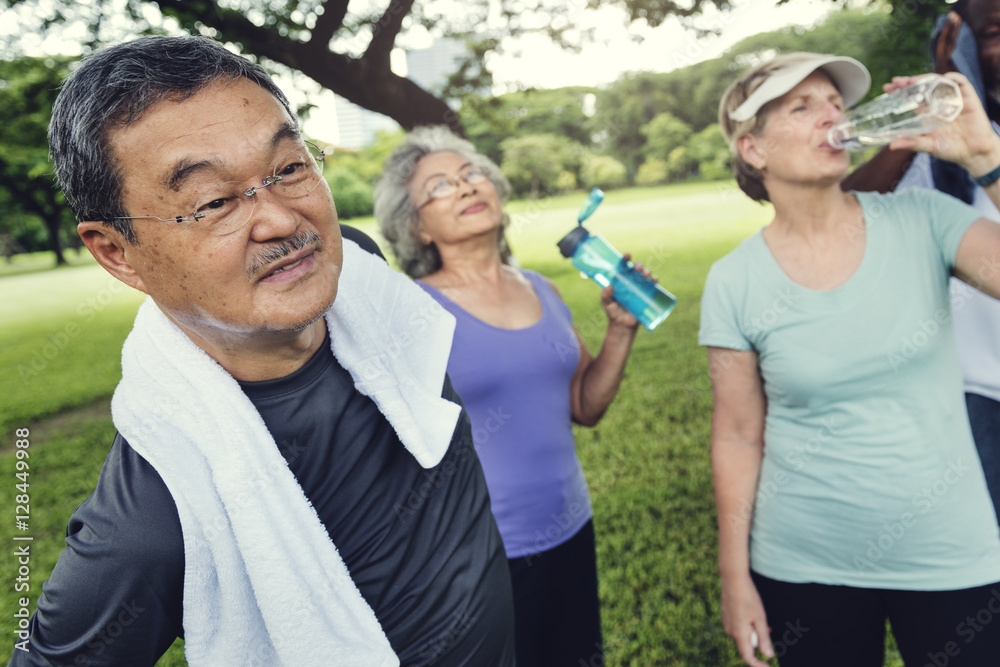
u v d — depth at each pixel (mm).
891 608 1403
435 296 1698
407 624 968
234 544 794
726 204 12352
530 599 1613
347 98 5023
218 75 670
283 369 857
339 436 897
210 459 782
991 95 1562
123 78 648
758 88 1434
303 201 721
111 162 663
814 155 1353
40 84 5629
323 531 852
